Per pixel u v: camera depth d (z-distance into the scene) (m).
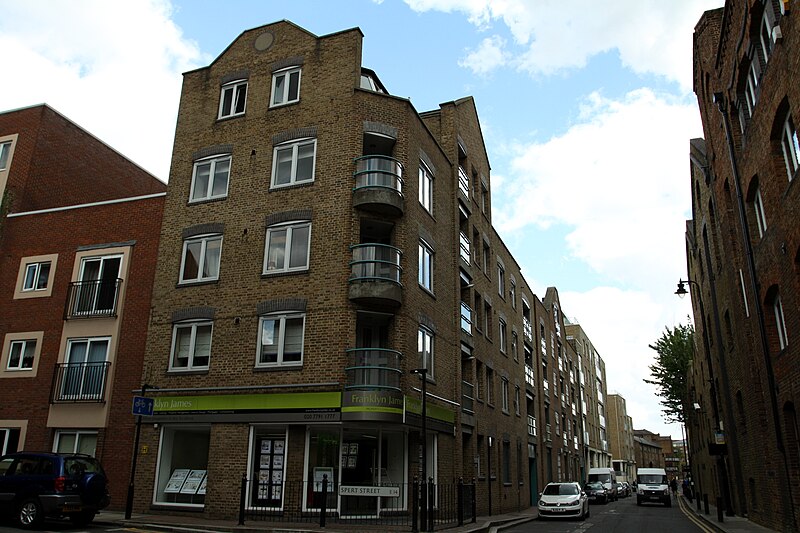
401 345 17.50
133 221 20.86
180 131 21.20
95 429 18.77
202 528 13.99
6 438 19.77
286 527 14.23
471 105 27.97
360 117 18.92
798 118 11.50
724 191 19.86
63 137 24.75
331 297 17.16
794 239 12.57
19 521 13.66
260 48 21.06
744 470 22.38
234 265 18.62
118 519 15.24
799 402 13.55
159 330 18.91
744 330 18.94
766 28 13.54
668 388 58.19
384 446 17.58
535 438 36.47
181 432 18.16
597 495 43.72
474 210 27.22
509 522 21.59
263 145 19.69
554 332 47.84
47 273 21.48
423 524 14.79
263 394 16.80
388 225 18.69
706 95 21.86
